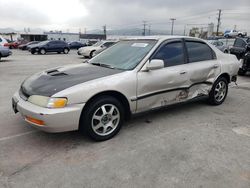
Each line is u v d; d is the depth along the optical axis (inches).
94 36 2682.1
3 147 122.6
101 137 129.5
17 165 106.7
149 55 144.3
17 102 126.7
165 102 154.3
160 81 145.9
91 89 119.5
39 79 134.0
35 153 117.3
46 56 798.5
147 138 135.2
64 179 97.3
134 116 142.9
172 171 103.7
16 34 2315.5
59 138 133.6
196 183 95.9
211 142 131.4
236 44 483.2
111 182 95.8
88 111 121.7
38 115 112.2
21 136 135.3
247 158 115.3
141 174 101.2
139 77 136.8
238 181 97.4
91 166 106.7
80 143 128.3
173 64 156.0
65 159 112.3
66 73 137.3
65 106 114.1
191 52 170.2
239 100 219.5
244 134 143.1
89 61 170.2
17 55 828.6
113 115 133.4
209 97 192.1
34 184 94.0
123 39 181.8
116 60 154.6
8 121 156.6
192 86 169.0
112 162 110.1
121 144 127.8
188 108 190.5
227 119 167.9
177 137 136.9
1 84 278.4
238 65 211.0
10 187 92.0
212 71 182.1
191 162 110.9
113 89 126.5
